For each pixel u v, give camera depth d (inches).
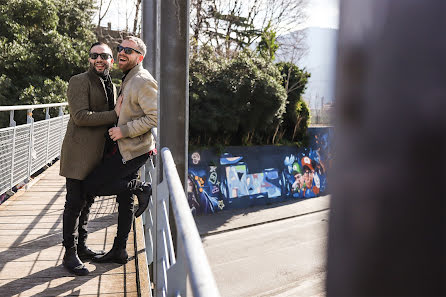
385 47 9.6
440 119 9.1
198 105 658.2
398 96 9.5
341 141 10.5
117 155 116.5
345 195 10.4
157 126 111.2
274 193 768.9
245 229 620.7
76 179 115.0
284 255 513.3
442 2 9.0
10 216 172.7
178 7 108.3
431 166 9.2
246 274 460.8
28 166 242.2
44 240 144.9
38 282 112.0
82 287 109.9
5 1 647.1
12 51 602.5
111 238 149.1
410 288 9.4
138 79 114.7
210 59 715.4
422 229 9.3
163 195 83.4
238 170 717.9
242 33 858.8
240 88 678.5
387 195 9.7
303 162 821.9
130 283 112.8
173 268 59.3
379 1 9.7
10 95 573.0
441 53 9.1
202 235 582.6
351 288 10.2
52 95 575.8
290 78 824.3
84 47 692.1
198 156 666.2
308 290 423.5
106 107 119.5
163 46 108.5
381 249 9.7
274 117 765.3
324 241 11.0
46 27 675.4
